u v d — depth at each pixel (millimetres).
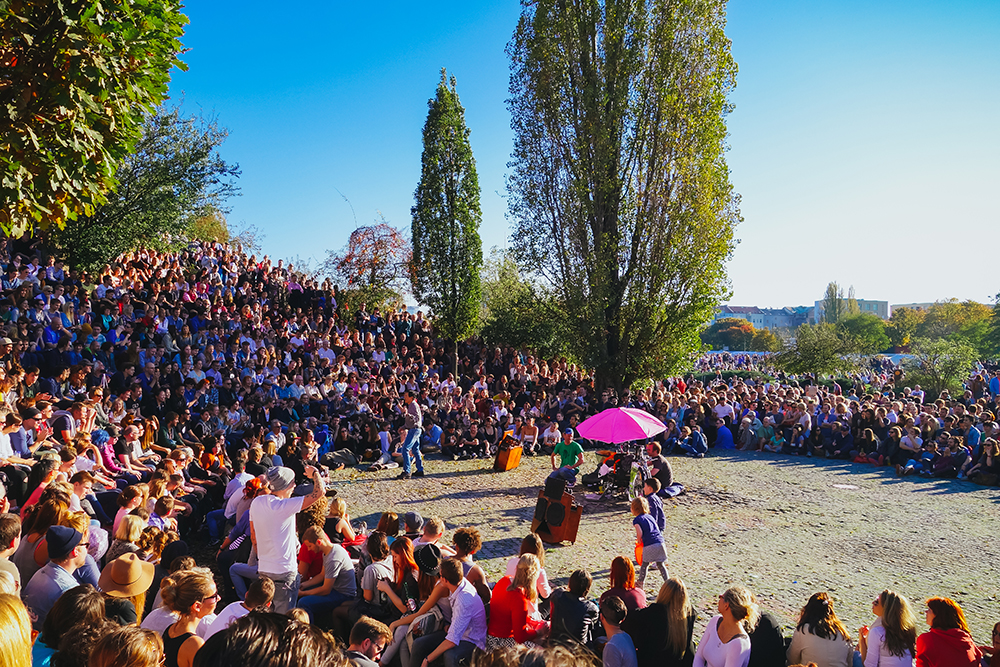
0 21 5859
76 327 15406
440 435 17875
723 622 4605
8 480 8211
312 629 1784
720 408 19875
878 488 14070
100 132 6785
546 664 2277
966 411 17906
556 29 22484
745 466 16641
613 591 5645
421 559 5875
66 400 12172
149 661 2646
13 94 5867
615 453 13398
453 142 25422
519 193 23547
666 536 10492
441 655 5012
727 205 22000
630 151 22375
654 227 22156
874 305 163750
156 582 6629
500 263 31781
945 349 30609
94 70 6180
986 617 7355
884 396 21109
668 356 22641
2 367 11523
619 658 4609
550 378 23734
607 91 22297
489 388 22562
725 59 21750
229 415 14922
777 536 10508
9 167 5930
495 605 5359
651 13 21875
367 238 29656
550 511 9984
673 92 21641
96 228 21422
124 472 10516
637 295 22594
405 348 23344
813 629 4746
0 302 14570
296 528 6539
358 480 14477
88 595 3555
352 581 6352
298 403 16984
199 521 10008
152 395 14516
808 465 16781
